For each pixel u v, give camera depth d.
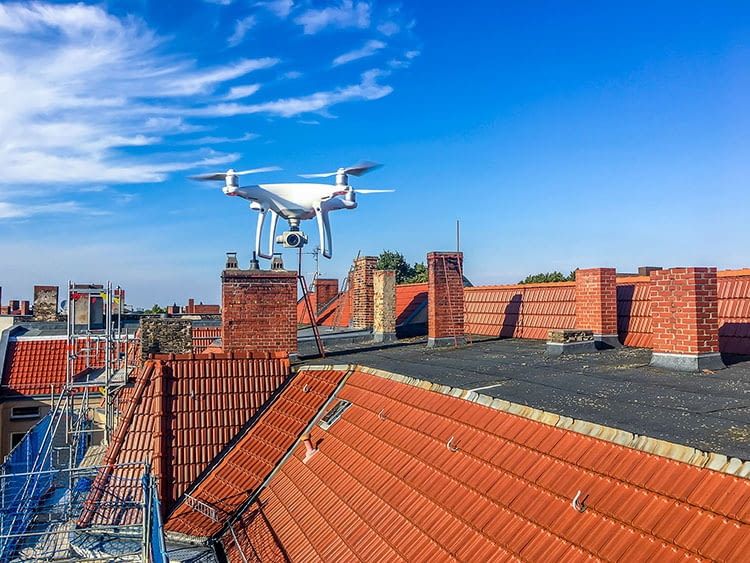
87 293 19.28
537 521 6.62
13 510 11.84
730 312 13.14
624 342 15.35
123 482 12.18
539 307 19.36
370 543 8.22
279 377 14.87
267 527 10.41
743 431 6.93
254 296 16.81
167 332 20.72
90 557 10.87
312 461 11.34
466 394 9.76
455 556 6.98
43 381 27.66
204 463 12.93
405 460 9.34
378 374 12.54
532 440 7.83
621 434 6.89
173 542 11.16
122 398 17.70
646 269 22.94
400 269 65.56
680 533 5.36
